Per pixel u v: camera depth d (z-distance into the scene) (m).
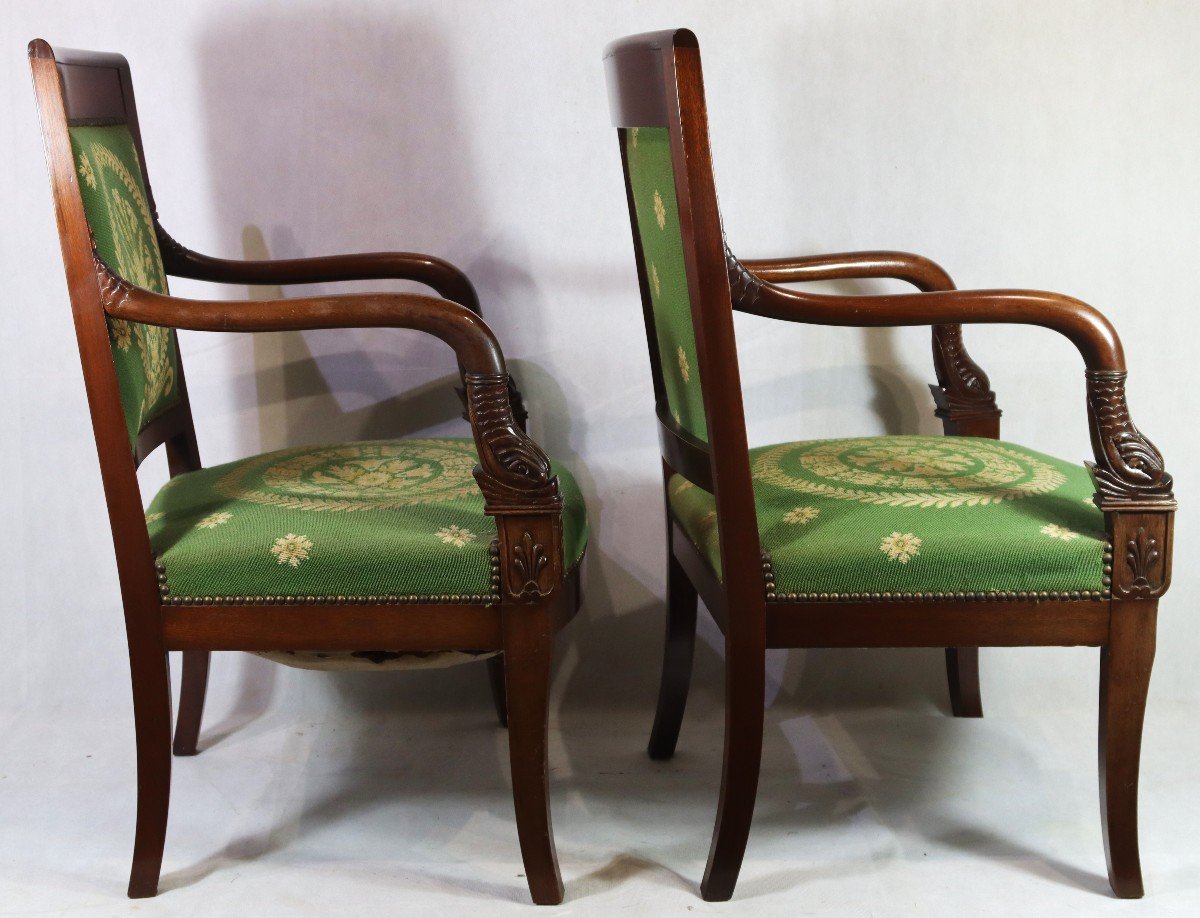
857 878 1.29
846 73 1.54
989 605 1.14
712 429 1.10
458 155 1.57
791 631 1.15
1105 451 1.11
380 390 1.64
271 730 1.68
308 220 1.60
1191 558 1.65
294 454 1.41
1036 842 1.35
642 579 1.70
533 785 1.21
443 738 1.65
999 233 1.58
